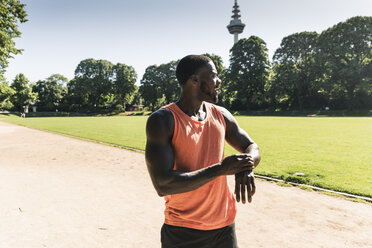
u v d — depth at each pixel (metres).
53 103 84.88
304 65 52.81
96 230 3.84
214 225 1.41
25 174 7.24
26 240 3.56
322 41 47.88
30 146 12.63
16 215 4.40
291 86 52.38
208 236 1.42
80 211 4.56
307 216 4.21
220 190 1.44
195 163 1.36
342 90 47.84
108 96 79.25
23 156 10.02
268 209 4.50
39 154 10.41
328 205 4.65
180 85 1.36
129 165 8.30
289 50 52.84
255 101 60.09
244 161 1.15
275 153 9.39
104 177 6.87
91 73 75.25
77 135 17.27
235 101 63.47
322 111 48.50
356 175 6.36
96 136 16.42
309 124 22.97
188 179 1.14
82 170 7.67
